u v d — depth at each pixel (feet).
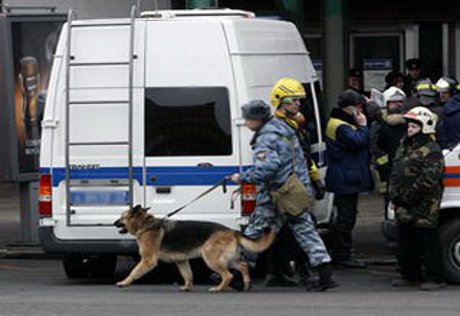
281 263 83.87
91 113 84.53
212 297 78.28
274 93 80.89
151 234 81.20
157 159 84.02
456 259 85.25
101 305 74.28
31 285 89.20
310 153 90.68
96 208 84.58
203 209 83.82
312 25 156.15
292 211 79.36
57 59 84.94
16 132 106.73
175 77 84.17
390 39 156.66
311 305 74.08
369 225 122.31
